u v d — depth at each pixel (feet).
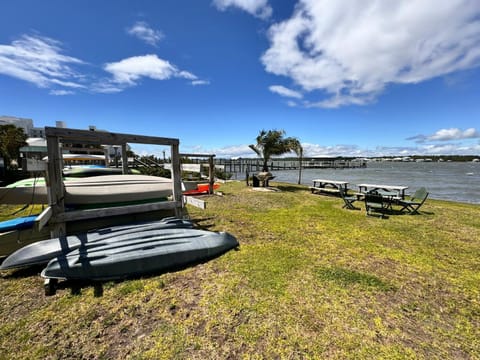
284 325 5.77
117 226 10.81
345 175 93.30
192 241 9.77
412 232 13.80
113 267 7.86
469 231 14.08
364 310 6.42
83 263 7.60
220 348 5.04
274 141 36.17
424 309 6.51
